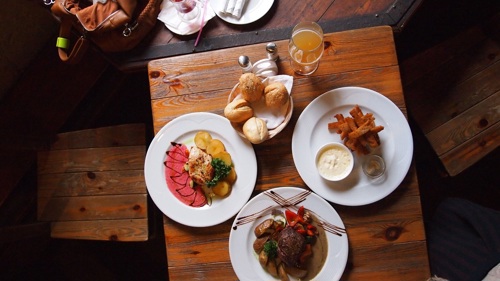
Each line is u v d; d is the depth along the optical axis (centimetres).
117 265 208
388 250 133
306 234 132
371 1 151
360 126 129
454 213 148
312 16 153
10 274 204
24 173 198
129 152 169
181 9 148
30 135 166
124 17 143
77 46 149
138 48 156
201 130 140
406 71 170
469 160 161
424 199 196
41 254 209
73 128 206
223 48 153
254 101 135
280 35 152
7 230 154
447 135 163
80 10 144
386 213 134
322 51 133
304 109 137
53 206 170
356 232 134
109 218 166
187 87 143
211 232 137
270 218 134
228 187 135
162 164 140
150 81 144
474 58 167
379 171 133
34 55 203
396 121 134
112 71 205
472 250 139
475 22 198
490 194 196
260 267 134
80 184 169
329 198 133
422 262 132
